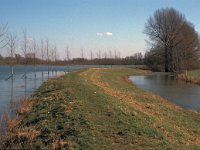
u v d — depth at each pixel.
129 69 87.12
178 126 18.19
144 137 13.20
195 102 31.09
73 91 25.77
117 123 15.01
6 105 24.41
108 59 121.81
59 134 13.62
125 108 19.03
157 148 12.01
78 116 16.14
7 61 50.47
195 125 19.36
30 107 21.64
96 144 12.24
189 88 45.25
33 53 68.06
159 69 97.75
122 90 35.19
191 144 13.65
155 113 21.42
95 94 24.22
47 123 15.52
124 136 13.22
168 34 94.38
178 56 90.50
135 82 56.09
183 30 93.88
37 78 58.91
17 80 53.72
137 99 28.86
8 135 14.16
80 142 12.43
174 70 86.81
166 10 96.31
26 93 33.75
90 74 53.16
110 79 49.91
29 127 15.20
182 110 25.28
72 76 44.66
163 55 95.94
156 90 42.12
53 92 27.31
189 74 70.38
